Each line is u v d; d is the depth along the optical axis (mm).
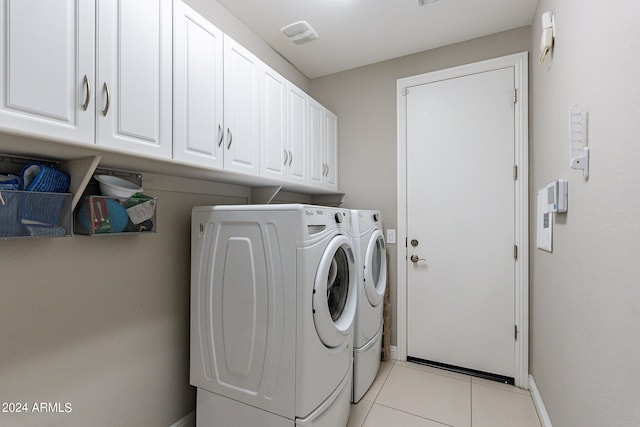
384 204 2721
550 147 1662
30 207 1026
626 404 843
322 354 1445
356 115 2855
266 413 1393
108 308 1375
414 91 2600
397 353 2613
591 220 1090
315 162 2514
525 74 2199
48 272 1174
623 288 862
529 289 2180
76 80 958
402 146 2633
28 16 845
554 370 1573
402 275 2615
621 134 873
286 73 2695
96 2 1016
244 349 1455
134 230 1353
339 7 2016
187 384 1739
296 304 1335
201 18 1428
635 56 791
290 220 1360
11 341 1078
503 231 2279
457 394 2088
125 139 1099
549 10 1686
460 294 2412
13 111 816
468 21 2166
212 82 1485
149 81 1188
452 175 2453
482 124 2352
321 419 1433
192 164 1370
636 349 792
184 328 1731
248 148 1729
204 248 1592
